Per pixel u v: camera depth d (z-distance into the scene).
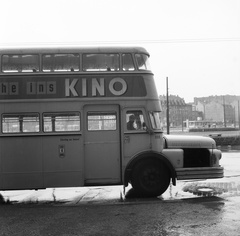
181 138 10.52
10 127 9.43
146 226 6.54
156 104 9.87
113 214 7.57
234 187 11.45
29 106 9.47
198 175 9.82
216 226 6.42
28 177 9.38
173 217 7.14
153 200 9.22
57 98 9.55
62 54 9.75
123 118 9.68
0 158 9.37
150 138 9.71
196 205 8.26
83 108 9.62
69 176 9.46
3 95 9.46
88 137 9.61
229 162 21.30
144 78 9.84
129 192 10.94
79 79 9.66
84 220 7.09
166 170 9.77
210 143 10.55
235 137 53.97
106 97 9.67
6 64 9.60
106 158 9.62
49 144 9.45
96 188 12.05
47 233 6.22
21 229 6.51
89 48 9.83
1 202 9.76
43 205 8.99
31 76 9.56
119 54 9.87
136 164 9.67
